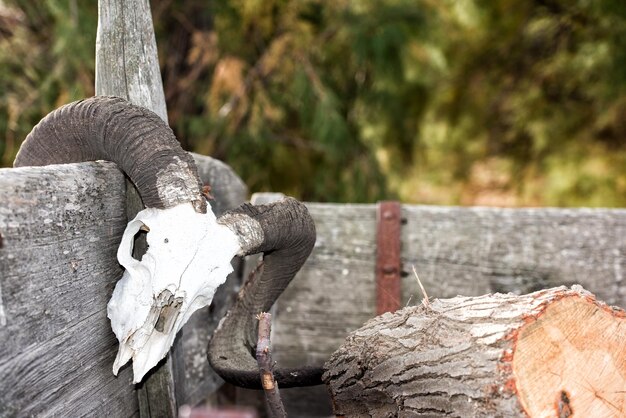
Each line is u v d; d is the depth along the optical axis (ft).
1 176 5.45
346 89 19.61
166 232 6.17
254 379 7.41
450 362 6.19
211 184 9.60
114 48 7.54
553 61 28.14
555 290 6.42
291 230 7.30
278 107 18.34
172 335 6.20
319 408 11.85
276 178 19.60
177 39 17.70
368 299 10.96
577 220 10.57
